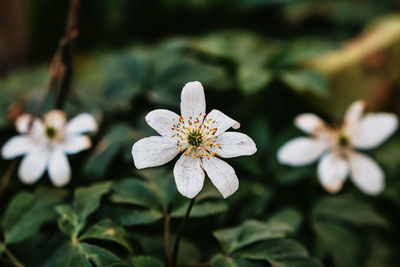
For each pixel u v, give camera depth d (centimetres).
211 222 19
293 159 20
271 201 20
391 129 21
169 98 22
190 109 15
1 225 19
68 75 21
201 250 19
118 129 21
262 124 22
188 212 15
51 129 20
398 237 22
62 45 20
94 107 22
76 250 16
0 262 17
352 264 19
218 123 15
